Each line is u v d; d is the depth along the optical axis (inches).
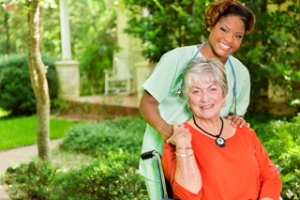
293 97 276.7
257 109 292.0
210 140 92.5
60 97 446.3
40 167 212.4
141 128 310.8
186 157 86.4
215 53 98.9
